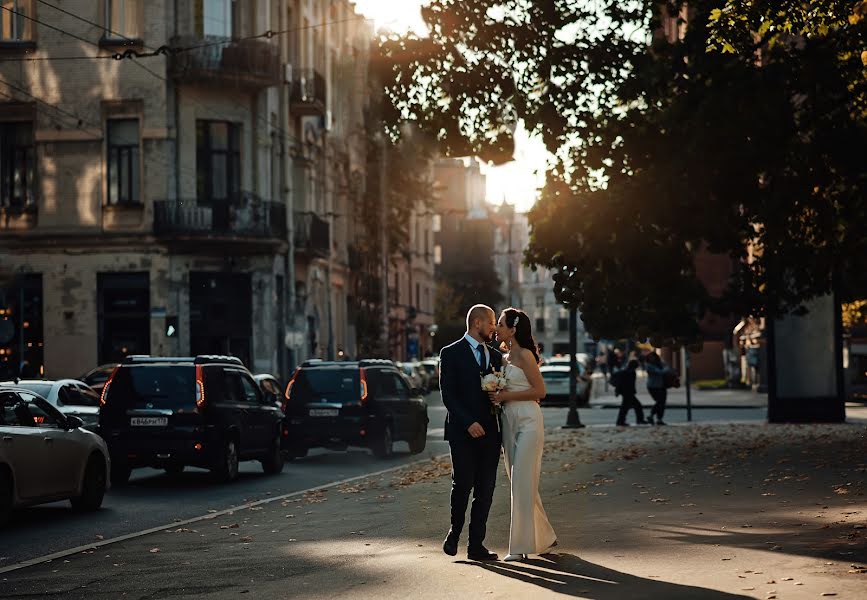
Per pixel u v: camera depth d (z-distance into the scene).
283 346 47.06
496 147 25.00
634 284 23.73
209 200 44.66
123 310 44.31
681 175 21.64
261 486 21.48
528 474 11.10
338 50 60.59
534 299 159.88
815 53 20.00
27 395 16.28
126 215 44.09
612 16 23.67
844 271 25.17
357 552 12.08
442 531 13.76
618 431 32.09
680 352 78.88
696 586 9.22
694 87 21.09
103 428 21.34
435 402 56.94
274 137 47.91
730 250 23.59
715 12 17.52
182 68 43.56
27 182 44.84
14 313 44.19
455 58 24.62
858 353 48.69
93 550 12.99
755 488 17.02
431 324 94.31
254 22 45.12
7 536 14.65
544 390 11.22
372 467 25.53
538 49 23.94
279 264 47.00
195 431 21.20
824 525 12.70
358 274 63.00
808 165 21.09
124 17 44.19
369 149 64.75
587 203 23.17
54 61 44.44
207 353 44.38
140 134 44.09
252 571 11.04
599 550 11.48
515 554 11.01
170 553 12.57
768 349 32.91
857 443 24.39
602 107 23.86
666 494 16.75
